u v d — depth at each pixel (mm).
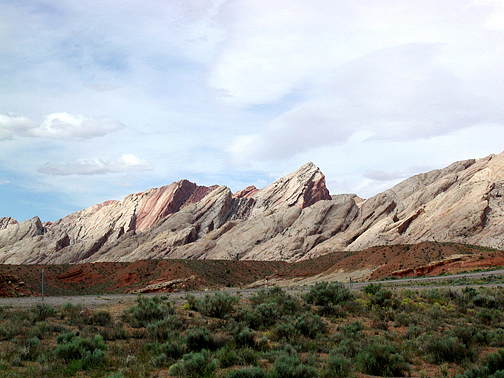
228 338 18109
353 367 14969
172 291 72438
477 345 19156
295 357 14539
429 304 33000
